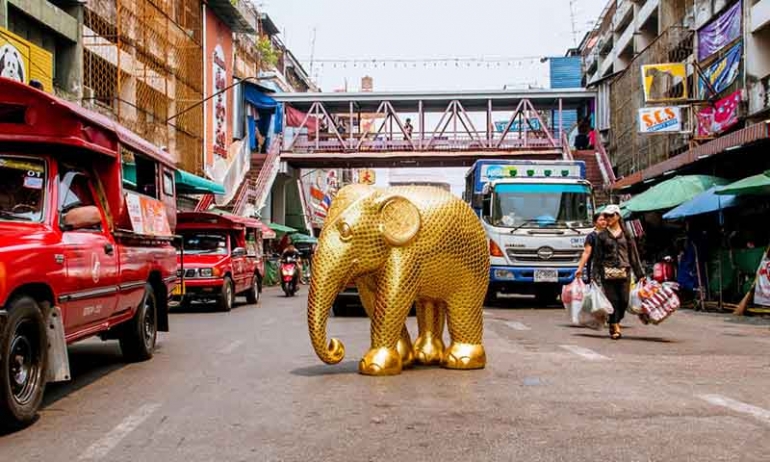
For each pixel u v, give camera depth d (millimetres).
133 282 8375
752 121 21172
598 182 37750
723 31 24297
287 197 47594
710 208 16078
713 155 17953
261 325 13883
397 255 7254
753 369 7812
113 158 7859
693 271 18109
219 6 34250
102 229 7547
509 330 12047
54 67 21516
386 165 42906
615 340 10641
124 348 8844
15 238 5738
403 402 6113
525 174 18438
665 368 7875
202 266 17375
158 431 5289
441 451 4621
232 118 37750
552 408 5828
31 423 5648
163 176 10102
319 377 7461
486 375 7410
